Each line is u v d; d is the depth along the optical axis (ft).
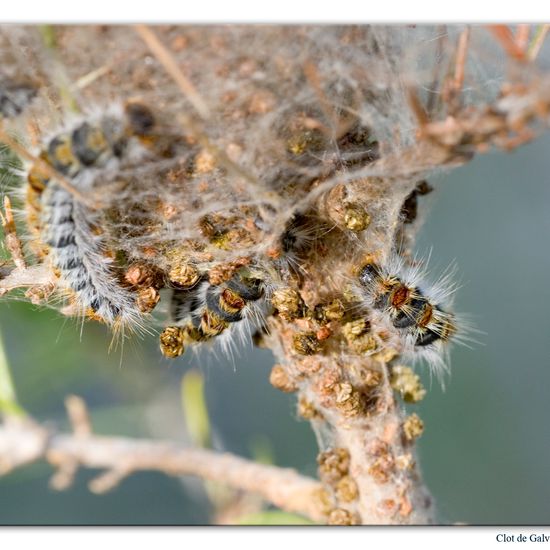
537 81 1.35
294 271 1.45
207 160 1.42
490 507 2.03
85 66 1.42
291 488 1.55
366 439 1.47
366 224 1.43
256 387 2.09
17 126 1.45
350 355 1.46
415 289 1.46
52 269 1.45
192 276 1.44
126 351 1.66
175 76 1.40
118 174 1.42
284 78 1.42
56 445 1.59
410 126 1.43
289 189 1.44
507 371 2.15
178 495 2.02
